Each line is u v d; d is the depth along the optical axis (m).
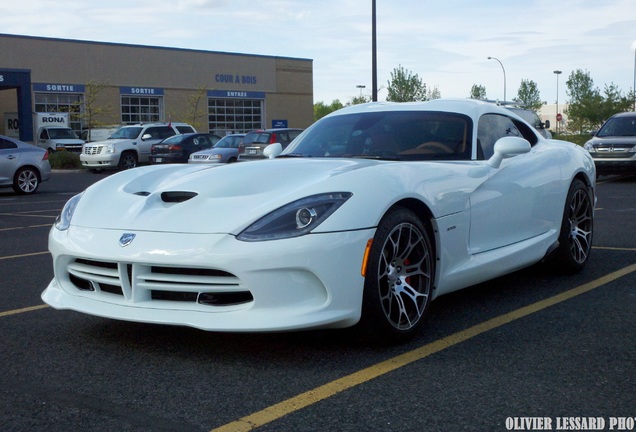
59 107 39.34
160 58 43.12
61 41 39.00
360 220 3.45
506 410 2.87
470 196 4.25
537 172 5.01
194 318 3.38
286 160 4.21
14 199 14.40
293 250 3.29
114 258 3.51
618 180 16.92
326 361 3.49
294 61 49.88
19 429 2.74
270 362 3.49
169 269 3.46
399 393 3.06
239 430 2.71
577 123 57.38
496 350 3.65
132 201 3.84
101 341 3.88
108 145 24.88
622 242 7.11
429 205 3.88
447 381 3.20
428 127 4.79
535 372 3.31
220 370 3.38
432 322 4.21
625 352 3.60
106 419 2.83
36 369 3.44
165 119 43.59
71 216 3.94
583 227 5.66
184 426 2.75
